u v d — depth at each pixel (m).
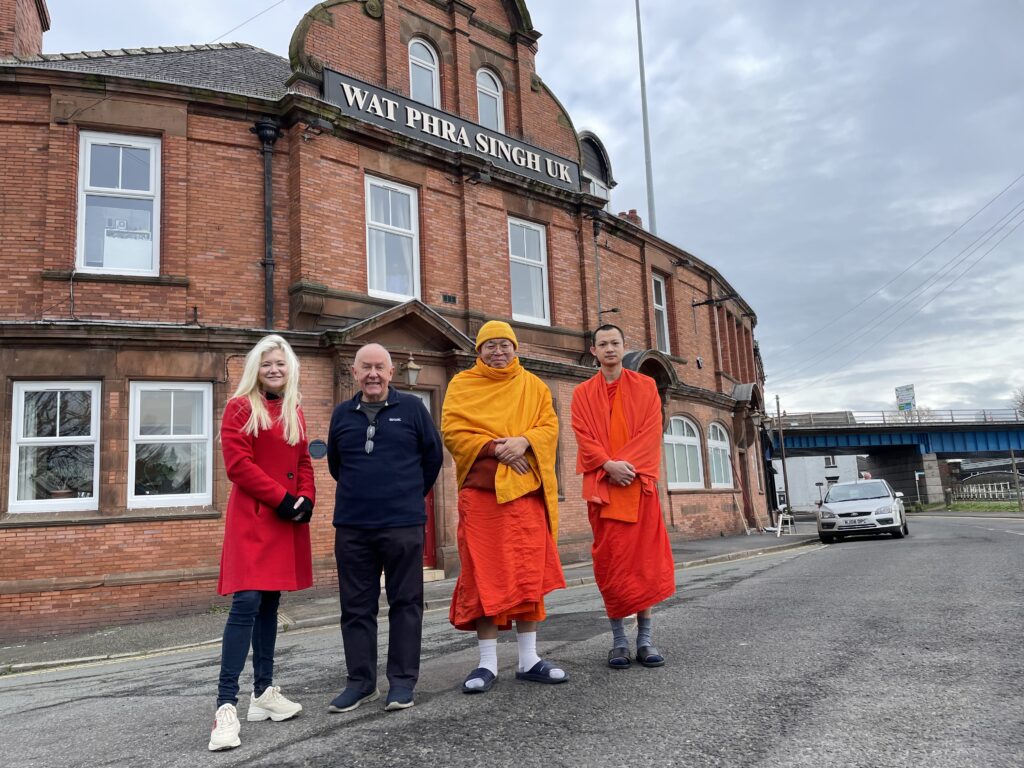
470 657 5.18
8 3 12.05
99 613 9.62
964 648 4.54
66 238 10.46
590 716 3.43
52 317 10.24
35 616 9.35
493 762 2.89
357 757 3.04
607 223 17.75
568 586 11.41
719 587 8.69
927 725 3.13
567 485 15.00
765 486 29.69
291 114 11.86
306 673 5.19
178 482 10.64
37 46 13.45
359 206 12.55
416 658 3.87
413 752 3.06
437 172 13.88
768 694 3.69
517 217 15.57
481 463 4.13
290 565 3.67
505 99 15.93
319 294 11.55
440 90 14.70
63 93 10.68
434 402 12.84
